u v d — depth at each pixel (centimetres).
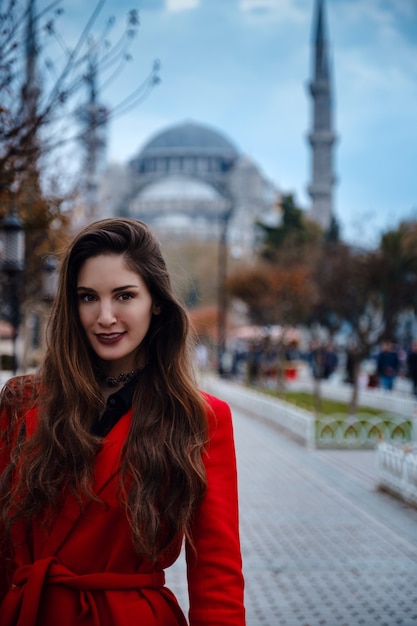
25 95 877
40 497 222
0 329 3541
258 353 3866
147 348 244
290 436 1855
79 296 240
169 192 17612
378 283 2297
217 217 16988
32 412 237
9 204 1199
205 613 223
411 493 1085
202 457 233
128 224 244
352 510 1049
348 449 1656
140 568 225
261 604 667
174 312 243
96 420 235
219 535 228
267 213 18312
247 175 18125
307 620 627
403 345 4128
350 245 2758
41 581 216
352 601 677
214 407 239
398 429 1748
